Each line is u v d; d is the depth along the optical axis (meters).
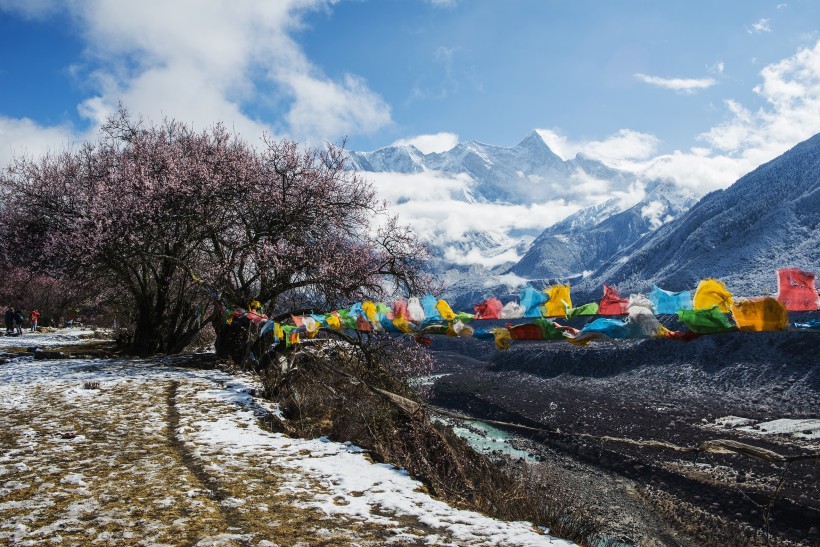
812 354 78.50
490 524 5.46
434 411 6.28
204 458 7.31
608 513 33.28
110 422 9.30
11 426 8.91
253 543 4.64
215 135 20.02
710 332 3.21
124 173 18.36
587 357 107.44
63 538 4.66
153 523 5.04
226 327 17.41
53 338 31.78
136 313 24.22
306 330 8.19
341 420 10.38
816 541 30.23
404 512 5.61
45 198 18.69
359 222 18.50
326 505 5.68
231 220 18.62
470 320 4.66
